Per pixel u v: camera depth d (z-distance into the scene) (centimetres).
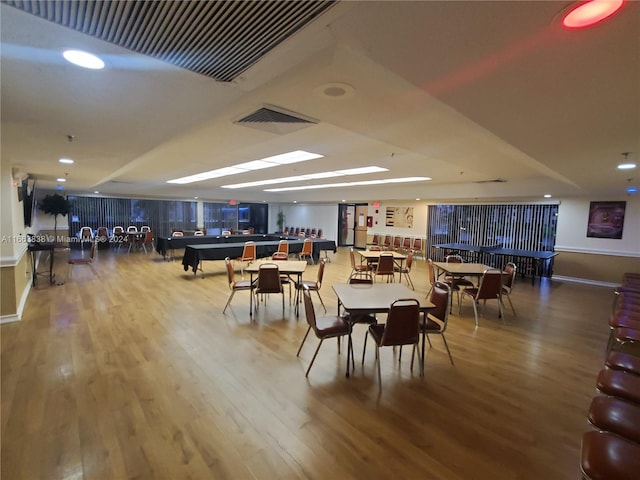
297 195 1344
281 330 415
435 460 200
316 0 97
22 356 328
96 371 300
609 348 345
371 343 384
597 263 752
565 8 98
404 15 105
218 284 665
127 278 705
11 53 133
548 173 462
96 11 102
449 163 523
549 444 216
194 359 329
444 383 294
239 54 133
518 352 364
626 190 667
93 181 792
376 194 1053
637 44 117
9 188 416
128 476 184
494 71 145
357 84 204
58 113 222
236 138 369
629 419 157
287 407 251
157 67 147
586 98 173
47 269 788
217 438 215
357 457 201
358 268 682
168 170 682
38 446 204
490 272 454
